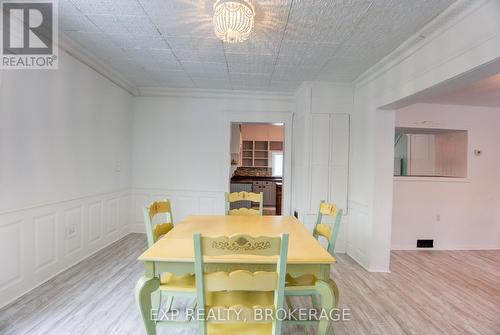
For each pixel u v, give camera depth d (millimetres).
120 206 4148
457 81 2086
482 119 4363
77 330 1928
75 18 2260
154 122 4512
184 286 1746
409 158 4859
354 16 2105
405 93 2580
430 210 4285
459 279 3055
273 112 4527
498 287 2859
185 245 1693
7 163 2193
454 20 1954
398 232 4250
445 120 4309
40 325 1974
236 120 4523
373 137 3207
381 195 3191
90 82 3275
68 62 2877
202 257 1267
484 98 3893
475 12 1783
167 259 1495
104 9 2119
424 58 2312
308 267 1561
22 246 2357
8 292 2236
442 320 2209
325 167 3812
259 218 2500
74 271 2910
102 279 2736
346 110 3803
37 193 2506
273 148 8555
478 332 2059
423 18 2076
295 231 2070
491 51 1668
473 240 4344
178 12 2148
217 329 1376
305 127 3824
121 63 3316
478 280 3039
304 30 2352
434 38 2180
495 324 2166
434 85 2197
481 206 4352
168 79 3934
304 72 3424
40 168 2533
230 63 3221
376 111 3178
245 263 1503
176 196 4543
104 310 2186
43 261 2604
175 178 4547
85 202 3250
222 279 1279
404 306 2418
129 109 4371
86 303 2285
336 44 2604
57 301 2303
